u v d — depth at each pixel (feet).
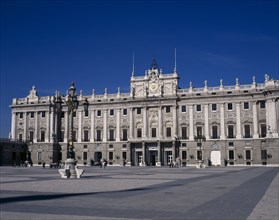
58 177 156.76
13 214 55.77
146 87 390.63
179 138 372.79
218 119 361.51
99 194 84.84
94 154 402.93
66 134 415.23
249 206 65.62
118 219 51.85
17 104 428.97
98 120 406.21
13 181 130.00
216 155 359.05
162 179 141.38
